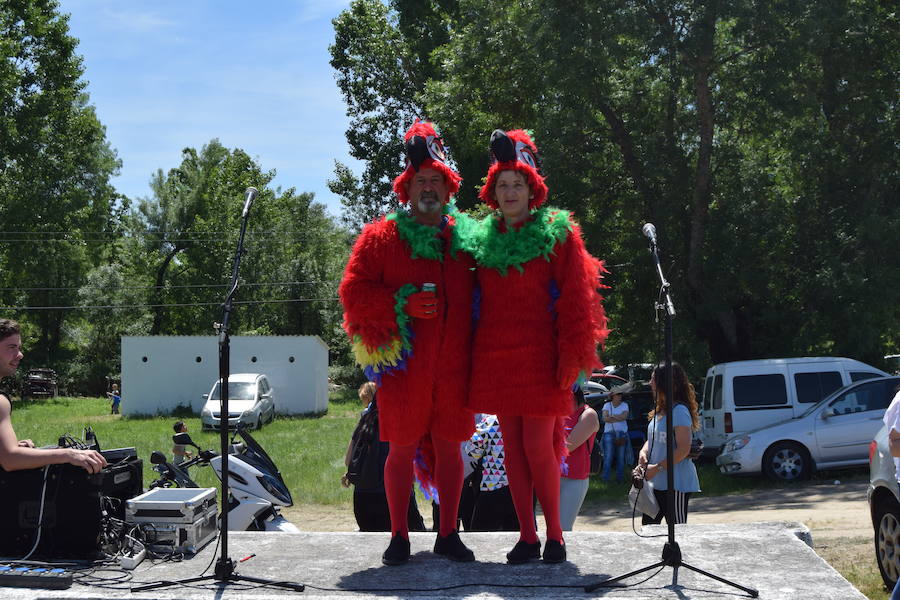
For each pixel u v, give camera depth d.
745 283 21.42
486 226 4.30
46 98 41.38
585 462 6.63
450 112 25.45
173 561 4.46
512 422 4.27
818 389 17.17
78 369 54.25
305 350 35.06
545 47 21.38
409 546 4.41
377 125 45.72
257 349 35.03
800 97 21.91
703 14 20.34
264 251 59.44
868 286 19.80
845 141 21.94
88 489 4.44
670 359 4.07
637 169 22.83
